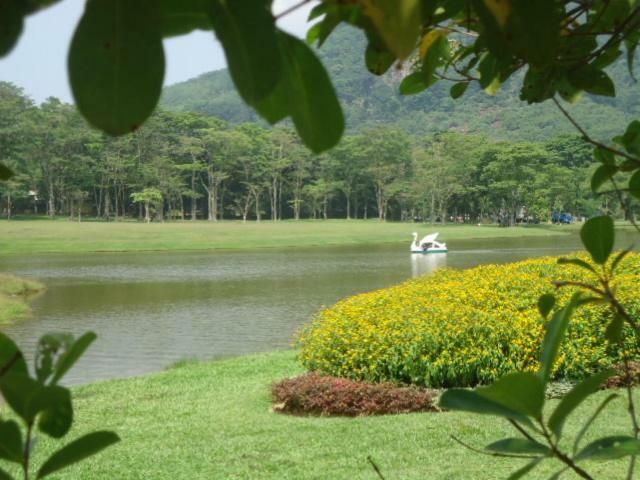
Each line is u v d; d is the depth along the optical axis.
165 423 6.95
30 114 69.81
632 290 8.36
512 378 0.45
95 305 19.50
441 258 35.69
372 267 30.75
